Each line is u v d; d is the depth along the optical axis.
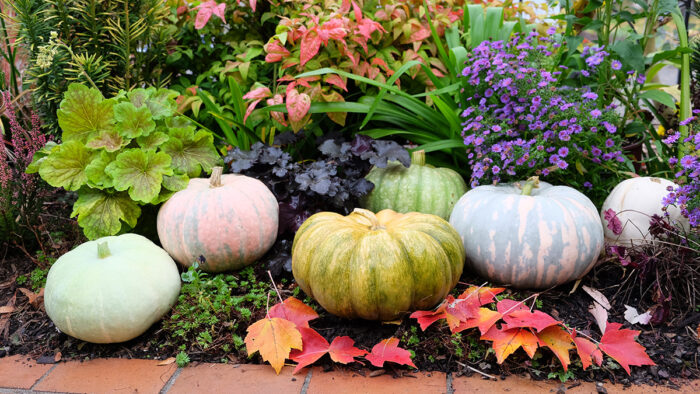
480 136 2.47
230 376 1.79
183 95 3.08
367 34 2.74
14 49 3.04
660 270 2.13
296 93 2.65
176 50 3.37
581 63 3.00
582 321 2.03
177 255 2.31
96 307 1.84
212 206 2.24
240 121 2.97
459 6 3.43
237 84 2.92
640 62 2.64
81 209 2.34
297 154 3.04
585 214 2.11
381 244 1.84
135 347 1.96
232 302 2.07
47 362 1.89
